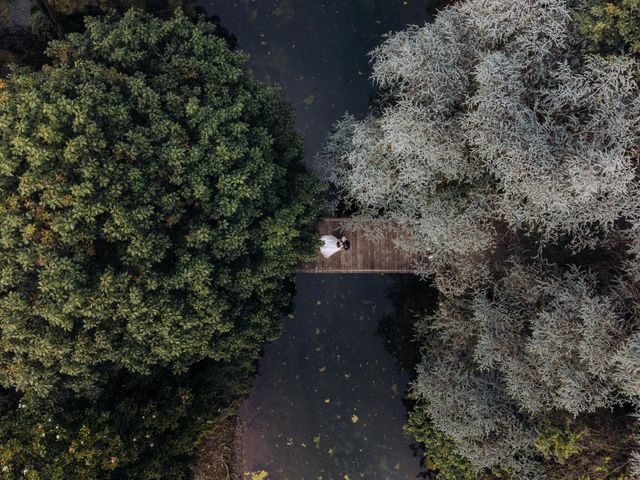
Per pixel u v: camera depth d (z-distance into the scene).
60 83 7.52
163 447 10.40
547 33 9.17
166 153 7.79
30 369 7.83
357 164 10.65
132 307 7.61
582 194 8.73
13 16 11.40
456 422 10.41
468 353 11.10
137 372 10.05
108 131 7.65
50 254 7.12
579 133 8.88
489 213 10.17
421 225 10.50
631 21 7.91
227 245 8.18
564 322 9.23
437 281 11.16
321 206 10.12
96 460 9.13
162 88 8.35
